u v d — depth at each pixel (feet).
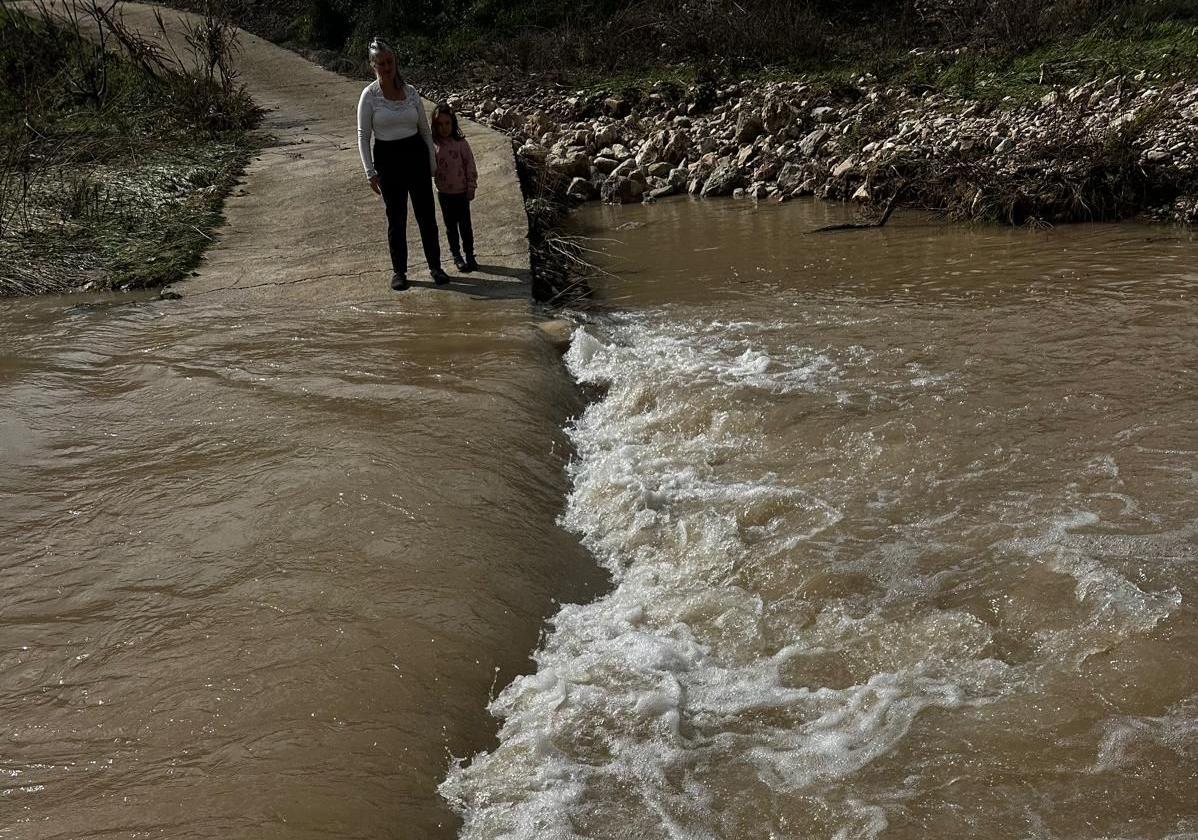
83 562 14.37
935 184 38.47
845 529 15.17
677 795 10.36
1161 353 21.12
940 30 60.44
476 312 25.17
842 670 12.18
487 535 14.85
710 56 63.31
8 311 27.30
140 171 42.22
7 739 10.94
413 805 10.12
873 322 24.66
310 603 13.11
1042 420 18.35
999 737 10.91
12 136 47.42
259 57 78.64
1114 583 13.25
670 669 12.26
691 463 17.78
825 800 10.23
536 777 10.59
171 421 19.04
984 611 13.08
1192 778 10.23
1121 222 34.09
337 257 31.01
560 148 51.83
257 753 10.61
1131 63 45.88
